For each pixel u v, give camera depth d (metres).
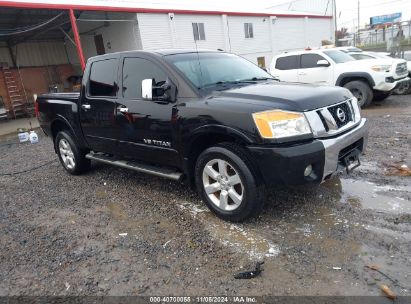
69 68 24.25
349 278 2.84
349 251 3.19
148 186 5.26
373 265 2.96
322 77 10.77
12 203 5.19
